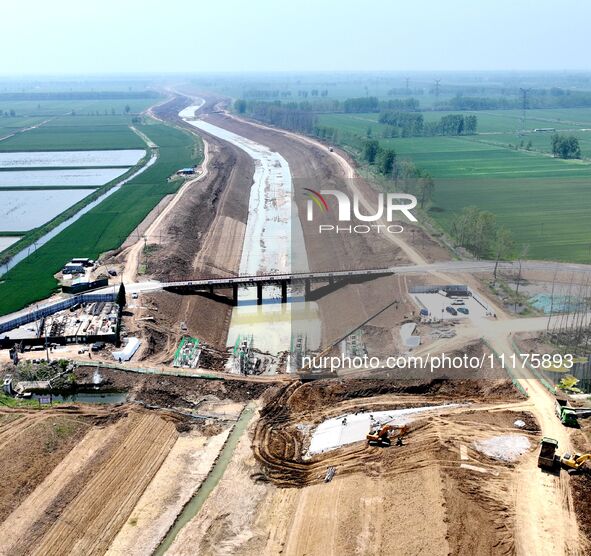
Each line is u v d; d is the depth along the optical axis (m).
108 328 93.19
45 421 70.88
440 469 57.97
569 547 49.19
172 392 79.31
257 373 87.88
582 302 91.69
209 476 63.72
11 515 56.47
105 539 54.75
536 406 70.06
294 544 53.44
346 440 67.50
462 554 47.72
